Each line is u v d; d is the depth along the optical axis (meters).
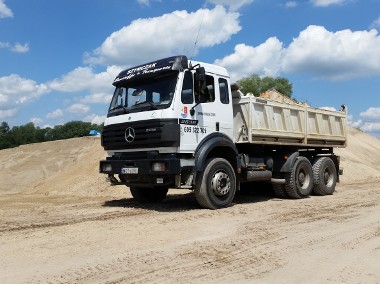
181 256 5.56
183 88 9.03
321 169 12.71
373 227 7.56
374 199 11.49
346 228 7.47
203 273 4.94
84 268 5.01
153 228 7.20
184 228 7.27
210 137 9.49
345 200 11.33
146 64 9.67
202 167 9.11
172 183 9.09
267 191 12.57
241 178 10.66
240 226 7.57
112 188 14.12
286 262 5.45
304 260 5.55
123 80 9.88
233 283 4.65
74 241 6.23
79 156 25.56
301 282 4.72
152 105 8.98
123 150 9.56
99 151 20.52
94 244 6.09
